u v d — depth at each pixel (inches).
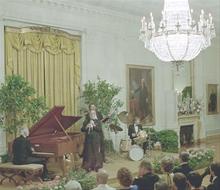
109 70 548.1
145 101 607.5
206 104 749.3
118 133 550.3
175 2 335.9
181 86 689.6
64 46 483.2
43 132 396.2
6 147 415.2
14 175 359.3
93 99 493.0
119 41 564.7
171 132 576.4
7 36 420.5
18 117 389.1
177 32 332.5
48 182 319.6
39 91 453.1
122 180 204.5
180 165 261.3
